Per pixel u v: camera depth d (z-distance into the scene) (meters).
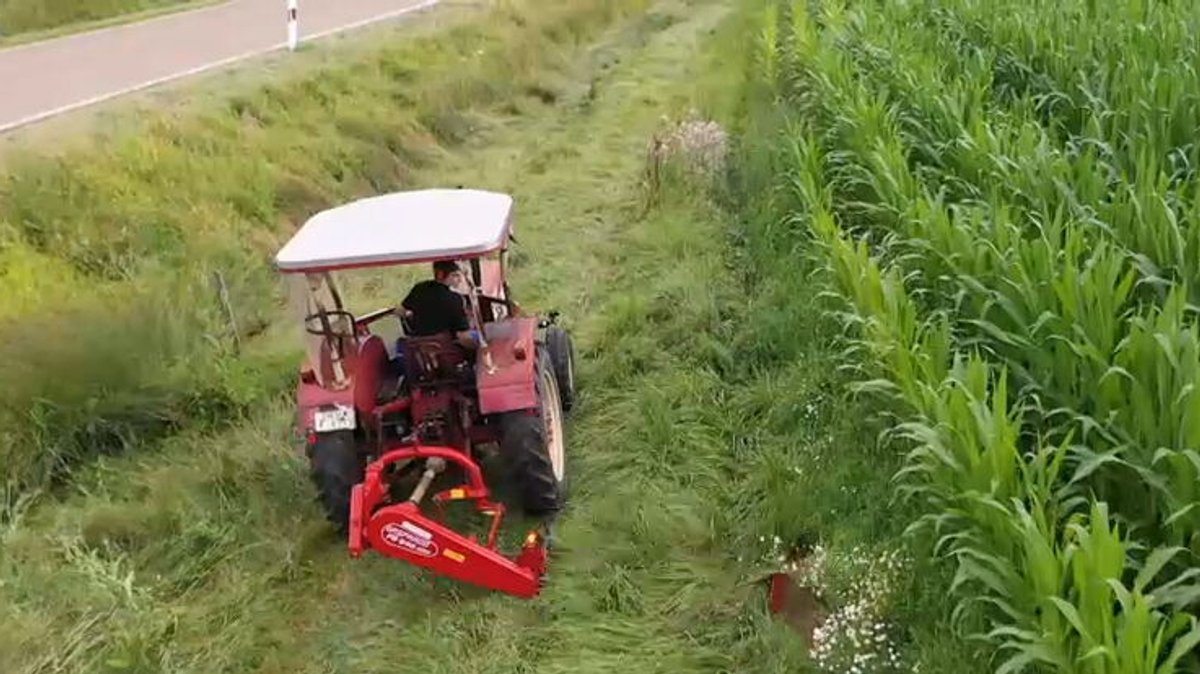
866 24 12.67
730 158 11.62
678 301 8.67
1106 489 4.54
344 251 5.61
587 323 8.67
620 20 23.03
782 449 6.42
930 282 6.38
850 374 6.45
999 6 11.70
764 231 9.34
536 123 15.78
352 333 6.07
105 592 5.44
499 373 5.80
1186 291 5.22
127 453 6.98
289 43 16.62
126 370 7.27
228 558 5.88
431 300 5.96
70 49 17.11
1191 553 3.88
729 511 5.94
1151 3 10.62
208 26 19.47
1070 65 9.38
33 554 5.82
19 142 10.92
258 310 9.41
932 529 4.70
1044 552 3.52
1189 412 3.89
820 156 9.43
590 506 6.18
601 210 11.50
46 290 8.40
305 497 6.33
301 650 5.21
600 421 7.18
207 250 9.74
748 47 17.27
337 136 13.24
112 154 10.62
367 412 5.94
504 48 18.25
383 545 5.26
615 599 5.35
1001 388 4.20
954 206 6.65
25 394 6.76
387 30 18.50
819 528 5.52
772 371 7.39
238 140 12.16
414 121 14.54
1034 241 5.58
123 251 9.41
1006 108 9.68
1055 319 4.86
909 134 8.99
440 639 5.15
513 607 5.34
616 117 15.40
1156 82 7.90
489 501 6.01
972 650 4.18
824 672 4.57
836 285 6.73
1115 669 3.22
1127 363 4.46
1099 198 6.50
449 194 6.80
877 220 8.00
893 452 5.58
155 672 5.04
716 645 4.97
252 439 7.04
